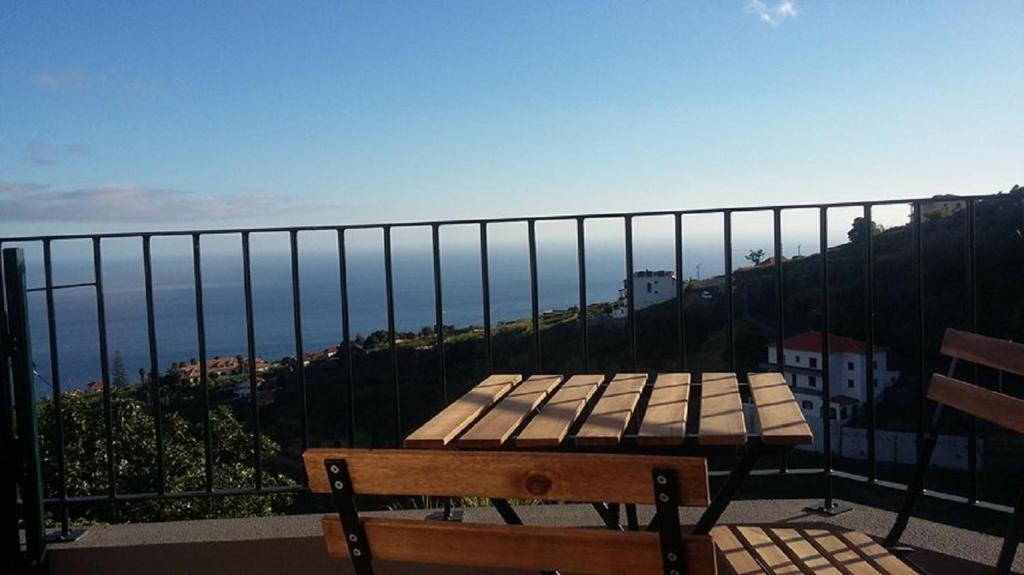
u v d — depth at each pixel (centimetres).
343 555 163
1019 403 210
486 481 150
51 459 562
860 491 315
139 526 315
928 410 297
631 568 145
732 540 246
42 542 298
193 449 648
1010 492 303
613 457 142
